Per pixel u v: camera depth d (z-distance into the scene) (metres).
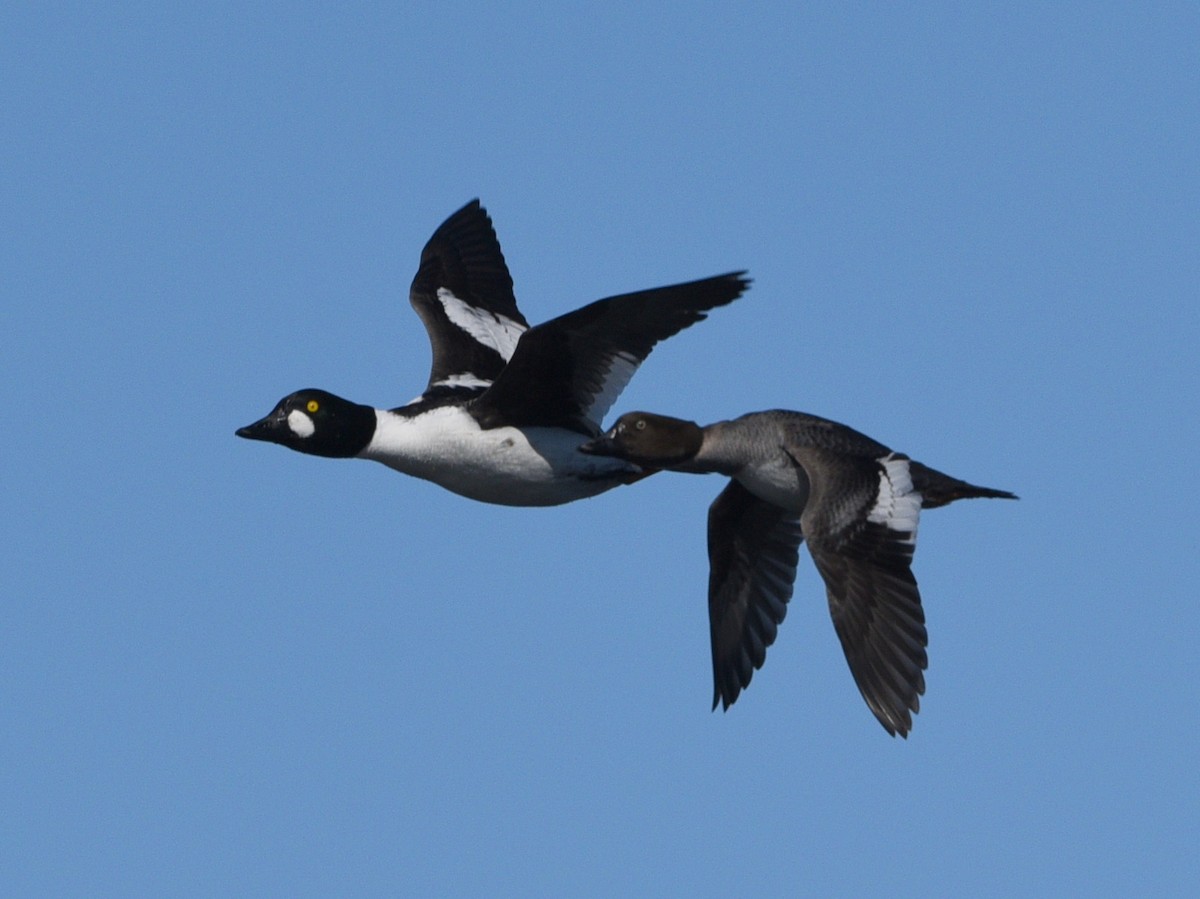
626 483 14.74
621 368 14.16
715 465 13.37
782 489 13.06
